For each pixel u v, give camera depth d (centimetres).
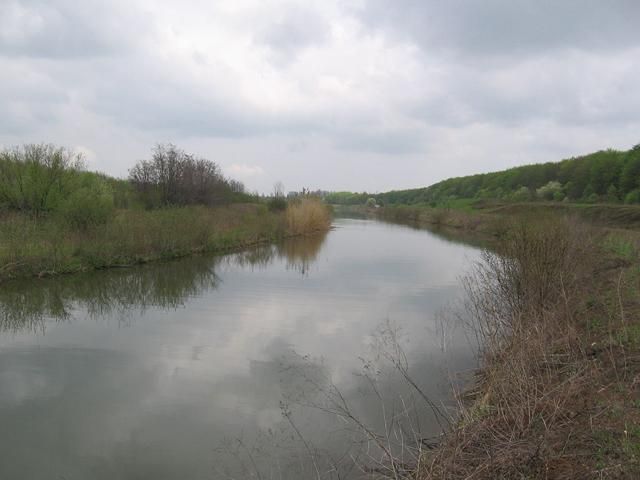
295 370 689
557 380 499
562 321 648
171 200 2584
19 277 1256
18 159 1753
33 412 555
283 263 1742
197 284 1313
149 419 543
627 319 664
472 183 7606
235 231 2248
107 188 1925
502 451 370
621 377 497
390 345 798
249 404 581
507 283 832
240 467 449
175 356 744
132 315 982
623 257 1241
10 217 1568
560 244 829
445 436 444
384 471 429
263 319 959
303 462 457
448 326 910
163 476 437
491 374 529
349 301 1128
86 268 1392
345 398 596
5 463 455
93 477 434
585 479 339
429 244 2562
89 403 580
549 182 5181
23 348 774
